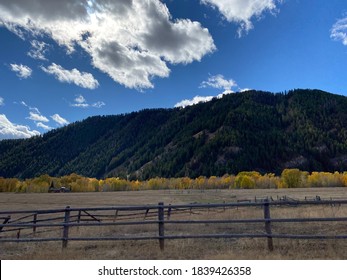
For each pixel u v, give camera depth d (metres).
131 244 10.38
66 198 75.88
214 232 12.38
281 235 8.38
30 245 11.18
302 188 101.38
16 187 130.62
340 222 13.12
